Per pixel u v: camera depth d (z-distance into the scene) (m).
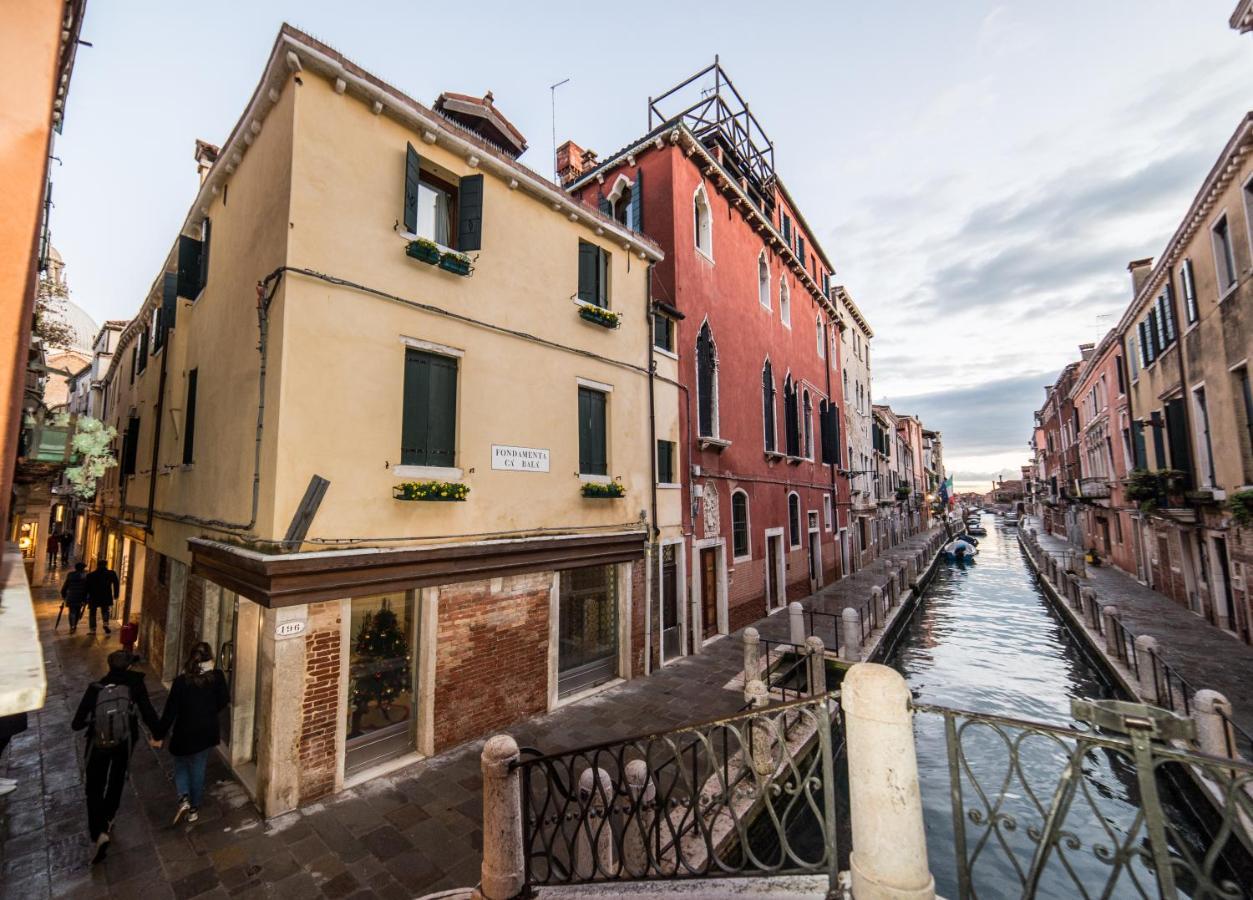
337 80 6.16
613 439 9.63
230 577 6.12
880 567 25.42
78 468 9.44
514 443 7.80
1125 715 2.11
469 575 7.00
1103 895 2.03
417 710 6.56
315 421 5.77
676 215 12.23
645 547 9.98
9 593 2.66
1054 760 8.55
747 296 15.53
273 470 5.50
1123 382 20.59
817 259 22.59
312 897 4.28
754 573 14.60
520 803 3.92
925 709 2.44
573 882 3.72
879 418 34.38
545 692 7.90
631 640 9.55
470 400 7.27
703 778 6.16
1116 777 7.96
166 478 9.36
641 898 3.10
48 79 2.86
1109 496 23.94
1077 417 32.09
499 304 7.77
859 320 29.62
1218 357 12.11
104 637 11.35
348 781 5.88
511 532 7.64
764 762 6.11
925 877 2.15
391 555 6.11
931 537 43.03
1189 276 13.22
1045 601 21.47
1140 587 19.23
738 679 9.54
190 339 8.82
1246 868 5.48
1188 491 13.84
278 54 5.89
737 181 15.61
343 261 6.11
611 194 13.54
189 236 9.13
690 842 5.09
